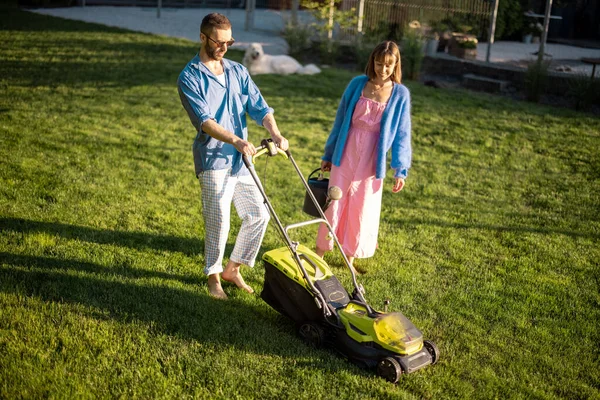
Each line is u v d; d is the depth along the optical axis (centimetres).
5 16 1753
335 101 1075
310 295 396
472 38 1327
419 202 665
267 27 1888
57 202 589
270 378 361
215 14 402
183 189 654
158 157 743
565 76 1155
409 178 734
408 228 600
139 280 459
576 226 621
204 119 398
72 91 1020
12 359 355
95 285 448
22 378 340
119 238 529
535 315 455
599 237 598
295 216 607
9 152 707
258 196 446
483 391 362
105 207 588
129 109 941
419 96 1121
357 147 475
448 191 700
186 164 728
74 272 461
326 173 731
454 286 491
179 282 464
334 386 358
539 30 1641
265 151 407
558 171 775
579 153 841
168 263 493
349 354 380
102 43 1436
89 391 337
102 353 370
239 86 430
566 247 574
